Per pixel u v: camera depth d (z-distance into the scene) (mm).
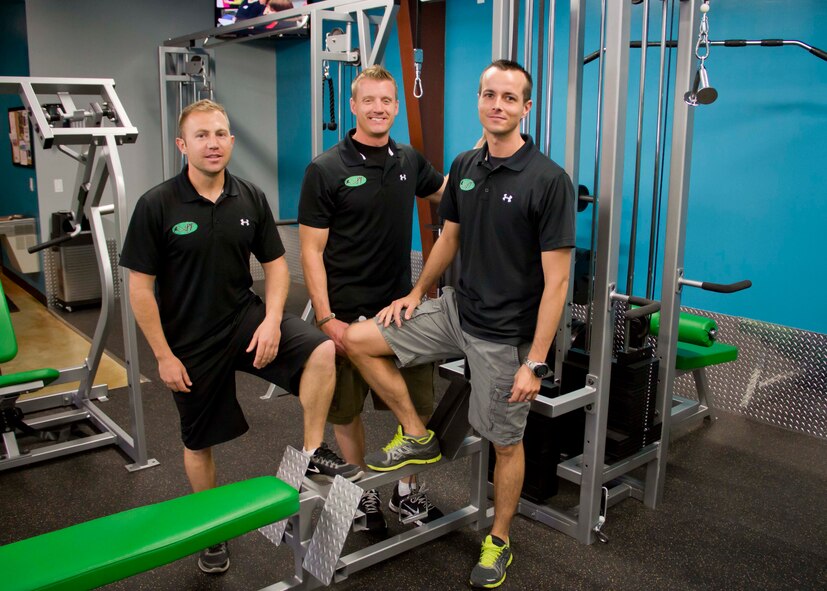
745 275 3592
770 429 3562
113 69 6059
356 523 2443
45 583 1430
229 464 3158
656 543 2551
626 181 3957
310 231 2410
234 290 2238
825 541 2568
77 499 2861
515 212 2074
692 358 3199
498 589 2270
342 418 2541
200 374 2221
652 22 3740
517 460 2291
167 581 2324
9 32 5980
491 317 2195
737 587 2289
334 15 3936
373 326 2289
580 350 2758
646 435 2695
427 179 2650
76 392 3699
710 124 3607
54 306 6023
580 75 2381
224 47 6613
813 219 3305
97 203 3285
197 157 2041
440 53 4922
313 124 4020
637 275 4008
